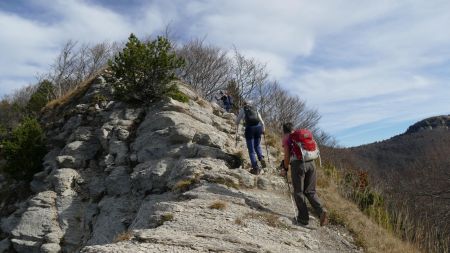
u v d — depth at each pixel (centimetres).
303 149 762
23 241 1312
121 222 1160
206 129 1423
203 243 602
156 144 1326
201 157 1171
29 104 3128
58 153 1694
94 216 1322
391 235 937
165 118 1431
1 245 1355
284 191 1003
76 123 1758
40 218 1349
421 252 959
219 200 863
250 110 1086
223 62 3875
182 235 631
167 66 1614
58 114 2081
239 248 603
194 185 998
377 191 1416
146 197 1150
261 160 1086
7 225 1455
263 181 1014
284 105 4125
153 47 1622
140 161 1332
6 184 1747
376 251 771
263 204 870
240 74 3888
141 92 1667
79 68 4062
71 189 1434
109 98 1825
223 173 1028
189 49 3797
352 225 845
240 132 1584
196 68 3728
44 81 3600
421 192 2756
